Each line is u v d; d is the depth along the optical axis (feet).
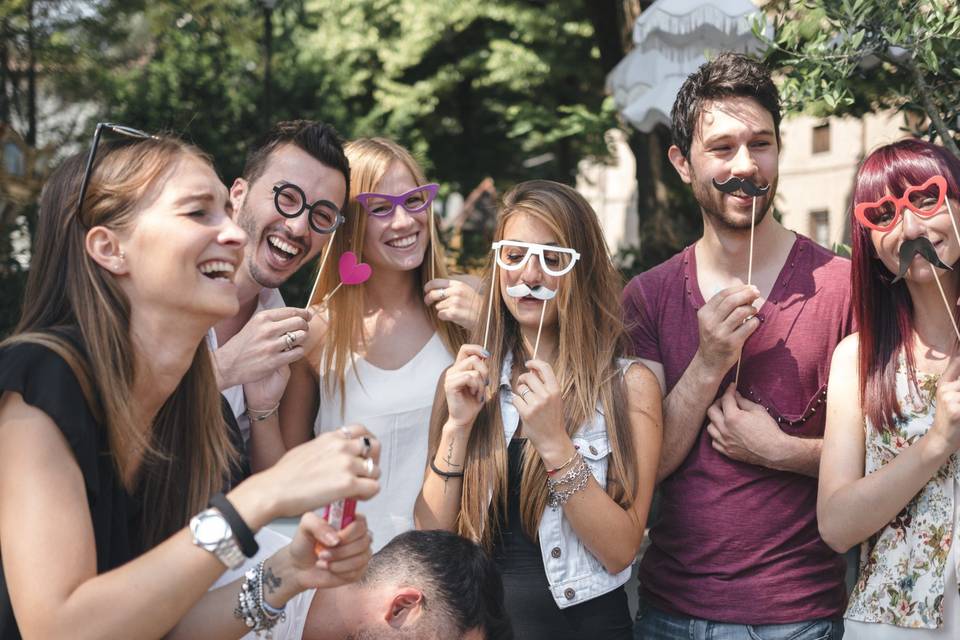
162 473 5.57
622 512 7.53
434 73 48.85
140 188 4.95
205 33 34.86
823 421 8.20
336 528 4.89
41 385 4.62
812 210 51.19
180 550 4.43
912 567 6.68
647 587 8.60
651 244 24.72
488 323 8.21
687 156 8.48
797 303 8.22
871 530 6.75
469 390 7.71
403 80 49.26
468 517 7.77
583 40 42.73
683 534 8.26
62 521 4.45
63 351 4.76
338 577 5.02
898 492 6.54
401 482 8.84
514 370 8.21
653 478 7.89
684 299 8.63
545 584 7.63
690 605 8.14
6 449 4.53
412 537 6.12
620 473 7.69
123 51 32.50
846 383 7.30
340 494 4.50
